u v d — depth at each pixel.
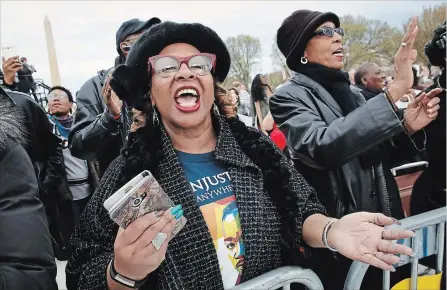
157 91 1.13
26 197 0.92
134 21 2.09
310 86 1.74
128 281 0.88
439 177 1.84
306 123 1.62
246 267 1.09
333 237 1.06
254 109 4.05
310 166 1.67
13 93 1.80
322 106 1.71
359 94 1.97
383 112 1.47
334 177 1.65
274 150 1.27
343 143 1.48
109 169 1.15
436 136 1.79
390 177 1.78
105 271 0.94
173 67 1.11
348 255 1.02
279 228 1.17
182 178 1.08
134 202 0.80
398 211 1.75
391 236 1.00
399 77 1.50
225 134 1.21
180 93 1.11
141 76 1.18
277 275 1.06
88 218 1.09
